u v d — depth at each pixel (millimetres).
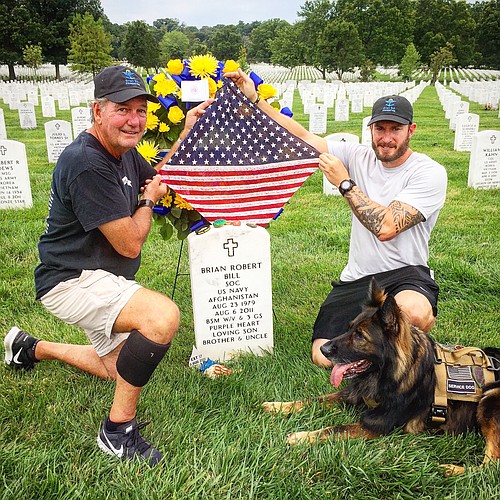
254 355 4047
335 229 7398
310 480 2613
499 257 6184
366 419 3041
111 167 2895
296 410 3229
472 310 4871
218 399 3346
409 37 72938
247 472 2611
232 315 4039
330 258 6211
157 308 2754
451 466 2762
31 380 3520
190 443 2842
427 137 16984
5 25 63188
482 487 2602
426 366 2969
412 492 2592
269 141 3740
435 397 2963
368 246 3807
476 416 2980
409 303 3445
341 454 2744
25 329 4371
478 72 65750
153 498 2430
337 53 62344
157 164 3883
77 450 2783
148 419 3086
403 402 2945
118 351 3449
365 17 70688
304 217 8094
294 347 4137
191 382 3500
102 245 2988
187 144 3688
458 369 3016
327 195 9648
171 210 4242
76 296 2900
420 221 3557
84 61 54250
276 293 5266
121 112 2811
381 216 3445
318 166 3756
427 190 3529
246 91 3883
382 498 2592
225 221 3904
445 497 2529
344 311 3809
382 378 2939
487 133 9789
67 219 2898
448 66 68625
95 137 2922
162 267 5973
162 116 4055
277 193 3865
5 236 6797
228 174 3752
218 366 3816
